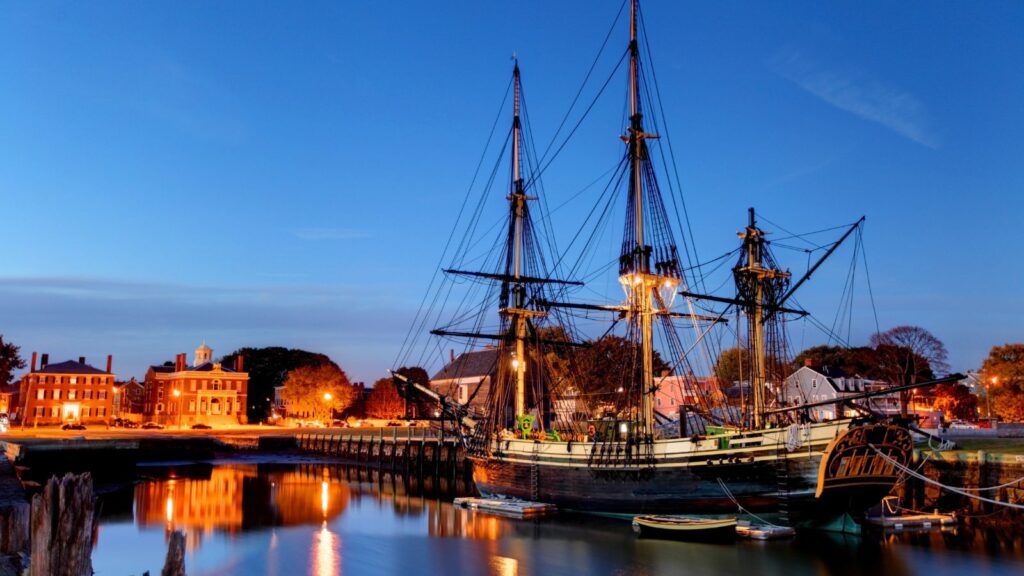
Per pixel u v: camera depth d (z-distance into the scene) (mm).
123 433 107250
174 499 56625
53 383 145875
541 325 63781
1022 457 39375
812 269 45969
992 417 86062
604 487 45000
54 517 10641
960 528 38594
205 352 154750
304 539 39000
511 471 52750
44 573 10492
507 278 62438
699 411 47594
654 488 42250
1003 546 34281
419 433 111062
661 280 48156
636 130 49562
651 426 45688
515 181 65500
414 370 152125
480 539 38688
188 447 97000
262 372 169375
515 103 66938
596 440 45531
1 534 12430
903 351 103938
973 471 41438
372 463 92062
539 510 47250
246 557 34469
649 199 50094
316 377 144000
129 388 172125
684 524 37500
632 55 50531
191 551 35812
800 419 42938
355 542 38156
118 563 33156
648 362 46594
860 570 30375
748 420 51406
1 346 92250
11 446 69438
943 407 105250
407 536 39844
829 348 117938
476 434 58969
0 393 172375
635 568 31562
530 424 56781
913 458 41250
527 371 70438
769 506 38250
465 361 124562
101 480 70375
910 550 33625
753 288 48219
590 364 72812
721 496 39719
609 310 57750
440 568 32219
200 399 144125
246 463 94562
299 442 108562
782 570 30656
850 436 34844
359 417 162750
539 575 30812
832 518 37938
